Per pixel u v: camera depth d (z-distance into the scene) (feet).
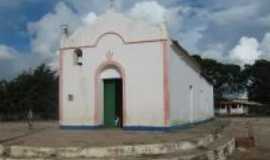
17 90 172.65
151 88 68.39
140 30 69.92
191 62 87.40
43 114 159.02
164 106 67.15
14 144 52.16
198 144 55.26
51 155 47.75
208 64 299.79
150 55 68.85
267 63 295.07
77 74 75.20
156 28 68.64
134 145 49.01
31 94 171.94
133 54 70.28
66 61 76.18
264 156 60.70
